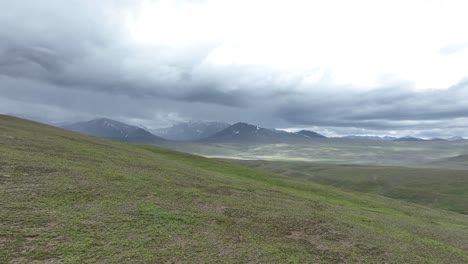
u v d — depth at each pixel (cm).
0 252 1384
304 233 2445
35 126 7638
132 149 7350
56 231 1680
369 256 2134
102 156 4628
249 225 2408
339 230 2688
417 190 15100
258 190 4434
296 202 3934
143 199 2580
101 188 2656
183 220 2228
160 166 4909
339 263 1925
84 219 1916
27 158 3247
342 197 6175
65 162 3472
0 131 4953
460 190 14462
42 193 2244
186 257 1639
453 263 2322
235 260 1703
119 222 1966
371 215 3984
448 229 3978
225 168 7800
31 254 1412
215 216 2483
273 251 1930
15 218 1745
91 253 1506
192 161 8094
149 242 1747
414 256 2300
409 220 4212
